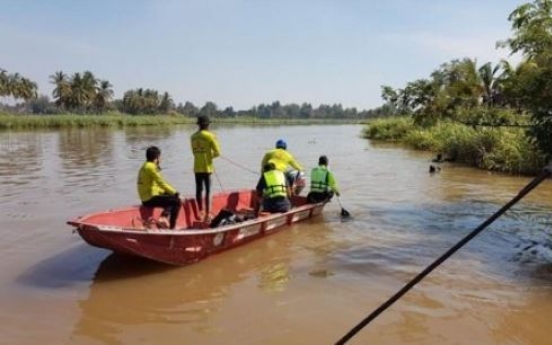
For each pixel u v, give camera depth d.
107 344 4.93
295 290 6.32
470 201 12.06
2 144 32.97
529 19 8.45
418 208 11.24
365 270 7.05
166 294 6.21
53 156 24.20
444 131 27.06
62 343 4.94
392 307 5.77
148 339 5.04
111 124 73.81
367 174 17.50
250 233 8.32
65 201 12.04
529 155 16.75
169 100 132.50
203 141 9.05
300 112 199.00
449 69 22.80
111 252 7.79
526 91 8.28
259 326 5.32
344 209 10.41
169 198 7.83
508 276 6.75
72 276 6.80
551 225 9.48
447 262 7.35
